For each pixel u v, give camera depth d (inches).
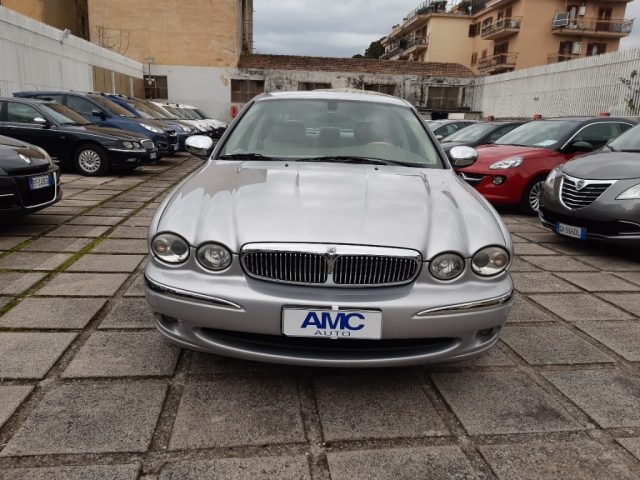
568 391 96.2
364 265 84.3
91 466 72.2
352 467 74.3
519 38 1627.7
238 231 87.4
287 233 85.7
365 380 98.0
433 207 97.2
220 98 1098.1
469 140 373.4
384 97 153.9
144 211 243.8
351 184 105.1
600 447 80.4
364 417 86.4
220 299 84.0
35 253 170.1
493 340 93.2
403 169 120.4
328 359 85.4
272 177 107.8
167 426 81.8
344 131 133.8
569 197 191.5
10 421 81.1
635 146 205.8
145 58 1071.6
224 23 1071.6
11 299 129.6
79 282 143.4
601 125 279.1
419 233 88.4
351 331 83.0
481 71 1841.8
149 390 91.3
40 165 192.9
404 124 139.8
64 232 199.3
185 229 89.4
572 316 132.8
